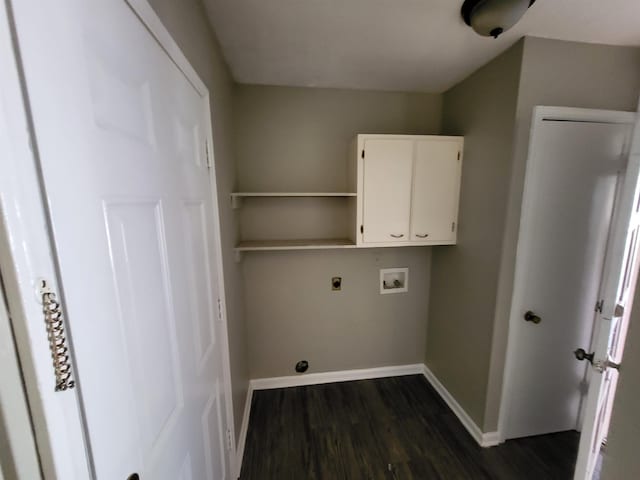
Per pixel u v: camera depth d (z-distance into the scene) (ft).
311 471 4.90
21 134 1.02
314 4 3.56
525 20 3.87
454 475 4.82
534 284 4.92
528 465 4.99
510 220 4.68
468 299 5.74
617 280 2.78
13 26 0.98
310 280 6.86
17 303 1.03
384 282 7.18
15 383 1.06
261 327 6.87
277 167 6.31
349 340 7.28
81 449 1.29
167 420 2.22
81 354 1.28
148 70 1.99
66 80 1.22
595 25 3.99
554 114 4.42
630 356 2.19
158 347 2.09
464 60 4.97
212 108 3.94
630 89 4.66
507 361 5.11
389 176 5.70
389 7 3.63
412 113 6.55
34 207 1.07
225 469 4.07
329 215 6.61
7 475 1.08
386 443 5.46
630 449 2.21
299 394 6.88
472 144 5.51
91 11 1.38
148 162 1.97
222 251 4.23
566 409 5.55
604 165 4.73
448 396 6.49
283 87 6.09
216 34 4.17
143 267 1.89
